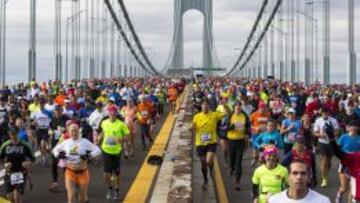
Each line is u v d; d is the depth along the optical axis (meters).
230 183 21.00
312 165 15.79
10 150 15.52
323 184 20.47
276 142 19.45
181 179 14.28
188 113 37.06
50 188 19.28
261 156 14.18
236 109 20.81
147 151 29.80
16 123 20.28
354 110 26.62
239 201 17.95
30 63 61.66
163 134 37.19
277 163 13.66
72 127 15.35
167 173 22.30
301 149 15.60
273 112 32.91
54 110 24.70
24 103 29.33
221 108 22.61
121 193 19.08
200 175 21.39
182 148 20.45
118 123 18.48
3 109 26.56
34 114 25.19
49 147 25.09
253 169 24.41
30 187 19.19
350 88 56.41
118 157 18.38
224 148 24.22
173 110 52.78
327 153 20.39
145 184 20.53
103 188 19.97
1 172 22.45
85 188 15.52
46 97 29.64
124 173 22.98
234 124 20.62
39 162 25.52
